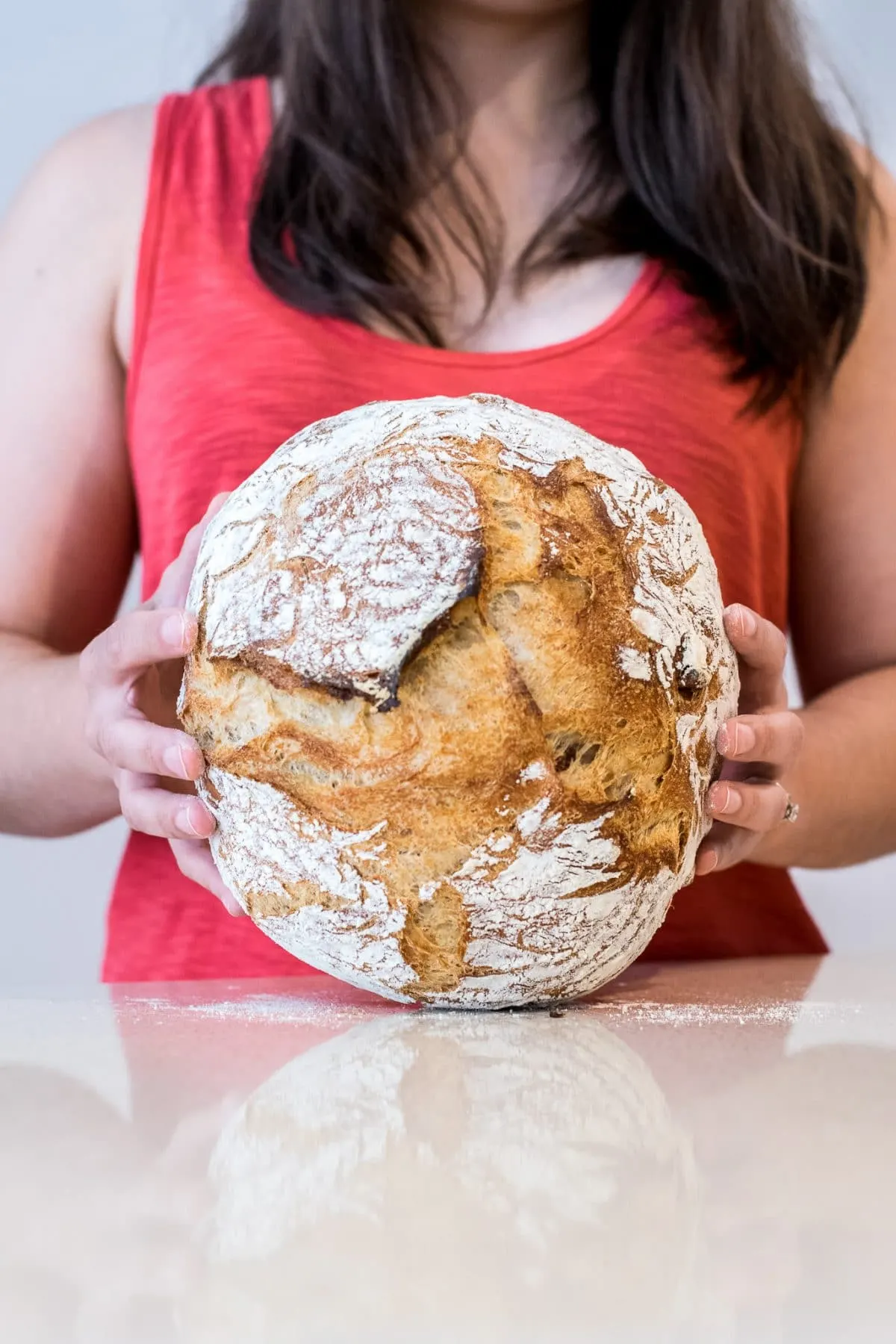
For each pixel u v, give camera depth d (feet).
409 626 2.10
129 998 2.49
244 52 3.99
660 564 2.29
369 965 2.24
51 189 3.57
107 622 3.63
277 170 3.37
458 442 2.25
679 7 3.34
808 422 3.61
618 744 2.18
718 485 3.33
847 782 3.04
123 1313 1.09
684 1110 1.68
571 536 2.20
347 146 3.32
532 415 2.41
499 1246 1.25
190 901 3.21
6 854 4.71
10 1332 1.05
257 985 2.70
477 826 2.12
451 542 2.13
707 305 3.42
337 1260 1.21
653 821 2.23
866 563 3.61
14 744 2.98
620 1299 1.11
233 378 3.27
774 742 2.39
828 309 3.49
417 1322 1.06
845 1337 1.03
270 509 2.29
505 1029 2.14
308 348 3.26
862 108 4.65
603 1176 1.48
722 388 3.39
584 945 2.22
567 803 2.13
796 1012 2.31
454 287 3.39
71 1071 1.88
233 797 2.25
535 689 2.15
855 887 5.35
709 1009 2.33
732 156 3.34
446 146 3.43
